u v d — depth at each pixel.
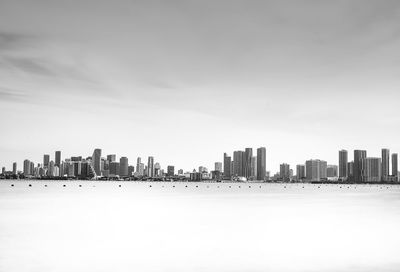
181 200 82.19
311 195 117.69
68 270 19.91
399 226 36.88
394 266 20.84
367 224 38.34
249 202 75.75
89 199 83.19
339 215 47.69
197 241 27.97
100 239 28.80
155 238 29.39
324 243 27.34
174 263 21.34
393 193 143.62
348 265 21.03
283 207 61.75
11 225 36.97
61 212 50.66
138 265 20.91
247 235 31.00
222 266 20.80
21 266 20.64
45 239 28.78
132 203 70.44
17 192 120.44
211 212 51.66
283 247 25.80
